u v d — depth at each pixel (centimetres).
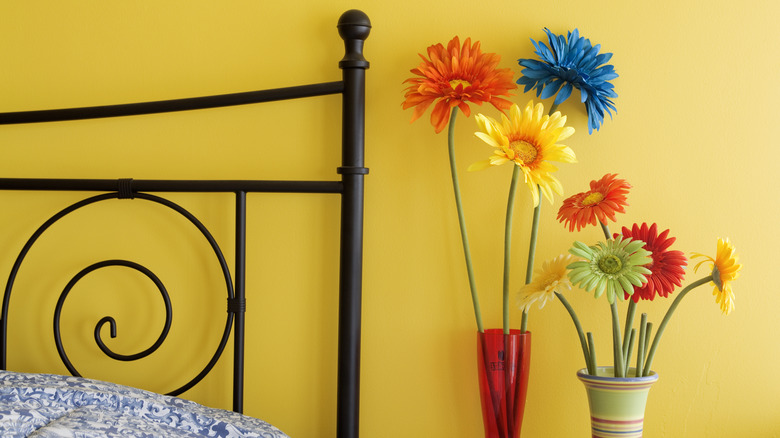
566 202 114
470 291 128
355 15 126
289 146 135
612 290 103
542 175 111
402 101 131
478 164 111
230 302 132
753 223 121
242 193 131
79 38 144
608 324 124
